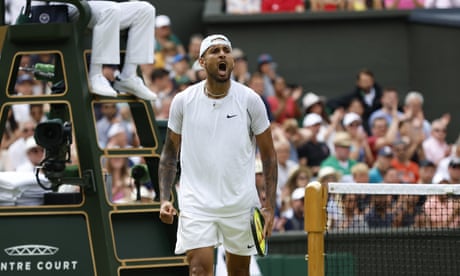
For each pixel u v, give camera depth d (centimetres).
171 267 1107
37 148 1761
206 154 1002
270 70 2134
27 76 1958
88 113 1084
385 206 1552
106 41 1105
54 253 1066
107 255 1060
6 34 1095
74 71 1075
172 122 1024
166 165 1035
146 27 1133
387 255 1335
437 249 1317
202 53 1004
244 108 1008
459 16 2336
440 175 1864
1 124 1081
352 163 1862
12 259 1066
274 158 1025
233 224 1006
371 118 2044
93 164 1070
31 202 1109
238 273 1050
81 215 1070
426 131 2066
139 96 1130
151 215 1107
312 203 1069
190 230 998
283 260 1580
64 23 1075
